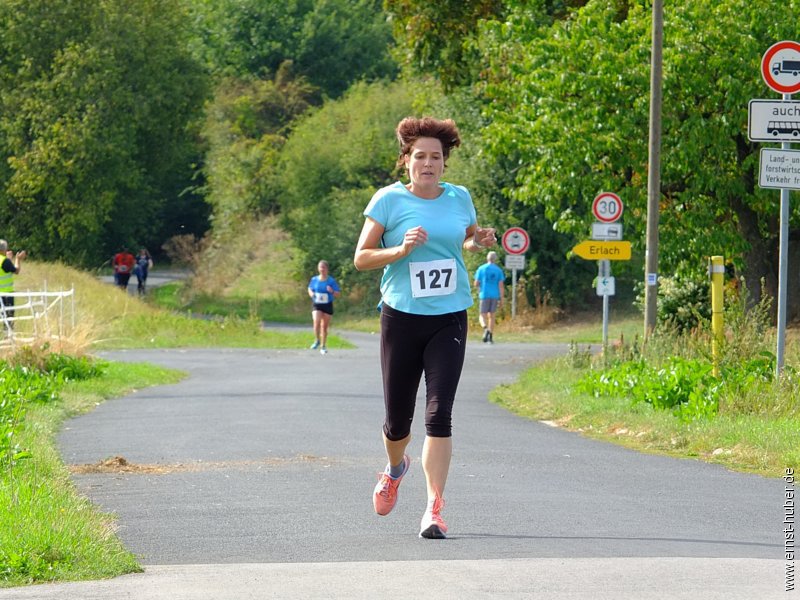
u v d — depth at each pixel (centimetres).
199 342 7925
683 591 1341
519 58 6431
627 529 1820
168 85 14925
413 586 1372
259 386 4703
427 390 1731
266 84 19250
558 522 1881
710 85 5581
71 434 3191
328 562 1574
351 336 9362
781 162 3184
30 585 1448
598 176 5784
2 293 5594
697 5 5547
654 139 5022
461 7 7794
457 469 2522
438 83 10906
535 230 10150
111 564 1537
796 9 5478
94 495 2211
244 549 1702
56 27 14250
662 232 5834
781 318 3253
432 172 1742
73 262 14875
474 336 9125
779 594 1326
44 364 4653
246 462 2633
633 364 4025
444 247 1734
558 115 5747
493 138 6084
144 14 14738
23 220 14750
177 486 2308
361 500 2122
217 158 16562
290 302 13450
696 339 4159
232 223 15712
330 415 3591
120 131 14325
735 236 5847
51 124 14025
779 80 3169
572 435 3203
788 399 3111
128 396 4362
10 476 2138
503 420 3581
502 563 1515
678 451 2845
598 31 5788
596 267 10281
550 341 8438
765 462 2592
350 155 13812
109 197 14588
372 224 1750
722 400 3189
